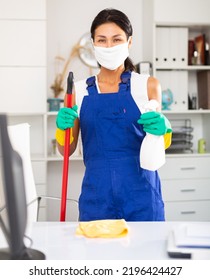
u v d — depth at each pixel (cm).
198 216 316
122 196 152
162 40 320
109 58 157
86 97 163
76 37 332
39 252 97
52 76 331
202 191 317
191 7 315
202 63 334
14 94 299
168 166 311
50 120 336
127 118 158
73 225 125
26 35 297
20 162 83
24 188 85
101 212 152
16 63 298
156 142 146
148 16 323
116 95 160
